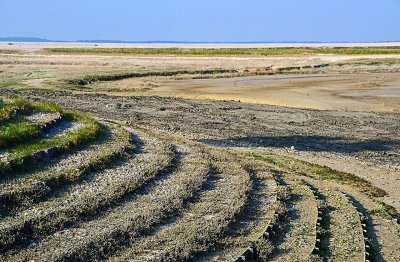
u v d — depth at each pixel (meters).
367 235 14.17
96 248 10.98
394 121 31.64
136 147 20.52
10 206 12.72
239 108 36.16
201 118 32.38
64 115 22.67
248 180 17.03
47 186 14.15
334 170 21.41
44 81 48.38
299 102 38.78
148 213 13.15
